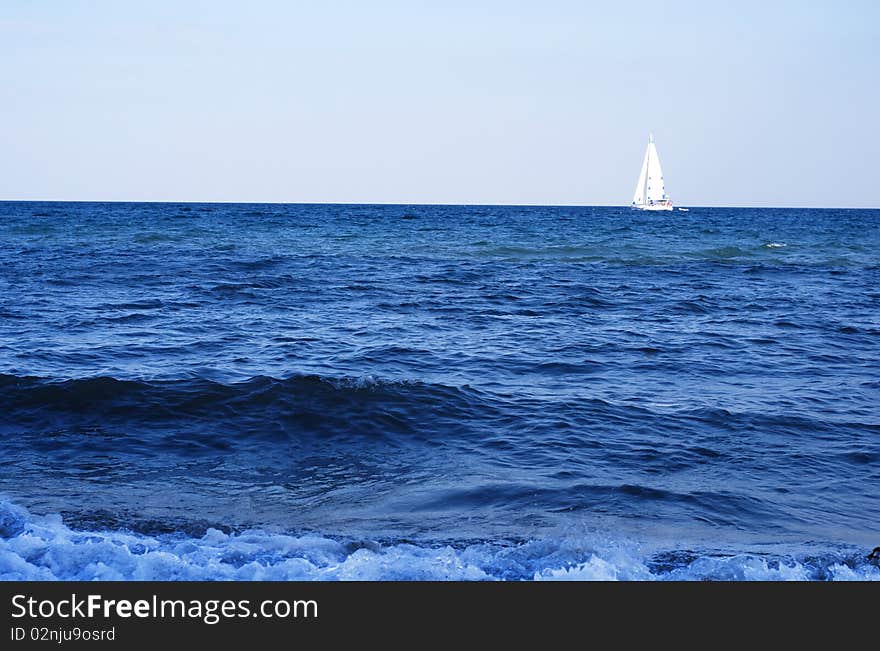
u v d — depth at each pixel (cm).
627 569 603
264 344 1485
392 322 1791
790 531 695
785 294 2469
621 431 976
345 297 2206
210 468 834
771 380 1282
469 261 3453
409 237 5009
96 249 3662
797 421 1029
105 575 570
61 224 5781
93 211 9781
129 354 1362
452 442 931
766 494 780
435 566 596
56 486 763
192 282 2466
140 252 3531
